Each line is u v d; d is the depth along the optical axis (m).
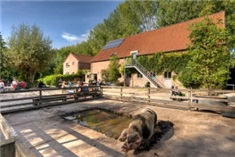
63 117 6.35
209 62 7.80
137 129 3.63
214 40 7.65
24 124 5.48
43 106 7.96
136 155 3.46
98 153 3.55
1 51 19.19
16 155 1.69
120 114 6.96
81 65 33.22
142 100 9.04
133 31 31.00
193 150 3.65
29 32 18.44
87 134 4.62
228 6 20.23
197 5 23.09
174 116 6.44
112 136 4.48
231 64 8.35
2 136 3.13
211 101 6.97
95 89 11.12
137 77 19.89
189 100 7.45
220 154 3.46
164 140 4.19
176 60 16.02
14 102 9.34
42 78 29.28
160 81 17.42
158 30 21.17
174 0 24.45
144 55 19.06
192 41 8.53
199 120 5.88
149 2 29.42
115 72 21.17
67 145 3.93
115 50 24.05
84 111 7.48
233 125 5.30
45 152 3.59
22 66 18.05
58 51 47.72
